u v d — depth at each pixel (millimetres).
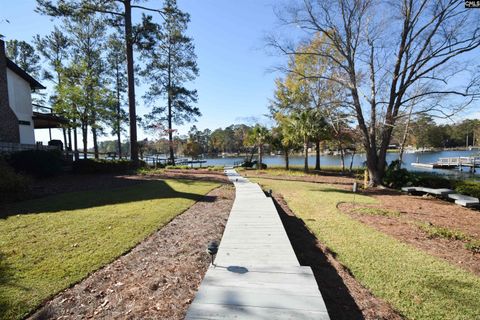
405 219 6641
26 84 15914
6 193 7301
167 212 6340
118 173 14367
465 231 5715
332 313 2762
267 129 24781
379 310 2846
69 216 5824
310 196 9734
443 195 9727
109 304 2744
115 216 5902
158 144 32000
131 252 4066
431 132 55000
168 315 2561
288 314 2342
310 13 12445
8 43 24766
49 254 3873
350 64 12930
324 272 3695
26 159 10484
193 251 4105
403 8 12086
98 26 22391
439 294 3201
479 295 3186
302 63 19781
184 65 26750
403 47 12430
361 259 4168
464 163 31594
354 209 7645
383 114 13695
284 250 3895
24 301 2752
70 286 3061
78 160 13758
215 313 2357
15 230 4875
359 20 12547
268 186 12438
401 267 3902
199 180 12875
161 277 3285
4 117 13164
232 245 4113
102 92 18094
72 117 17281
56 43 23953
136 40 15781
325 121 20766
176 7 16031
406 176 12805
